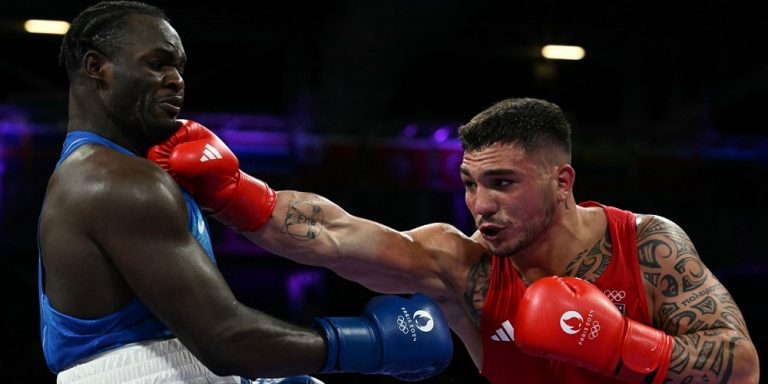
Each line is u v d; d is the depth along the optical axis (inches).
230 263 351.6
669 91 466.3
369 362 104.4
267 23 431.2
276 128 409.7
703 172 434.0
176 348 101.6
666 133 441.4
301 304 345.7
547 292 109.9
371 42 421.1
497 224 114.1
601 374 116.6
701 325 113.0
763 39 465.7
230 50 460.4
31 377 324.2
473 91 496.4
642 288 117.7
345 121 420.5
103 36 101.9
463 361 315.3
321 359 101.7
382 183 402.6
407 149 406.9
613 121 509.0
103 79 101.9
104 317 98.3
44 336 103.4
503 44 460.4
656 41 465.7
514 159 112.8
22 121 385.7
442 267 124.3
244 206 112.8
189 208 104.0
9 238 364.8
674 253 117.7
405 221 398.9
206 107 466.9
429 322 109.3
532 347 108.9
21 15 411.2
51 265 98.5
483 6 432.8
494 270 122.4
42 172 380.2
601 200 424.2
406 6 408.2
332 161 402.6
